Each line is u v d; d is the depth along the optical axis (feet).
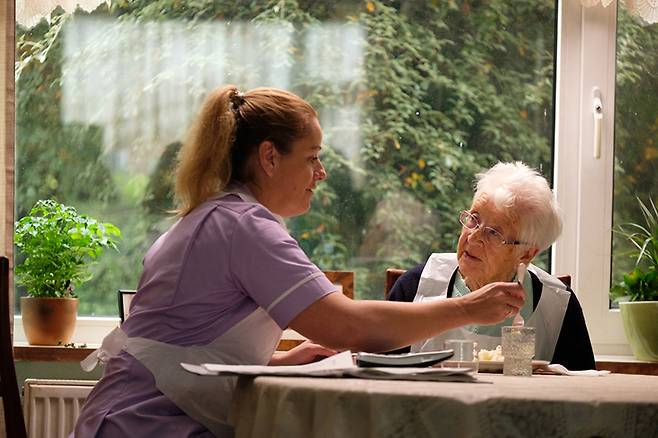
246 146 8.26
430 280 11.23
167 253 7.88
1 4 14.02
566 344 10.91
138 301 7.98
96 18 15.33
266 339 7.85
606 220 14.90
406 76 15.19
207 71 15.23
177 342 7.64
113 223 15.21
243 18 15.24
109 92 15.30
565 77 15.01
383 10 15.23
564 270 14.85
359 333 7.41
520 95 15.16
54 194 15.24
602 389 6.31
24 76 15.31
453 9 15.21
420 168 15.12
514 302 7.73
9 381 10.26
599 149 14.90
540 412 5.61
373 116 15.15
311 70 15.19
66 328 14.33
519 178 10.61
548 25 15.19
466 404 5.58
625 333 14.26
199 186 8.20
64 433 13.69
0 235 13.92
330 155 15.10
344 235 15.05
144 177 15.24
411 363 7.17
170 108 15.25
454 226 15.10
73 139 15.30
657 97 15.10
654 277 14.14
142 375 7.55
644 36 15.14
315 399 5.93
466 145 15.15
